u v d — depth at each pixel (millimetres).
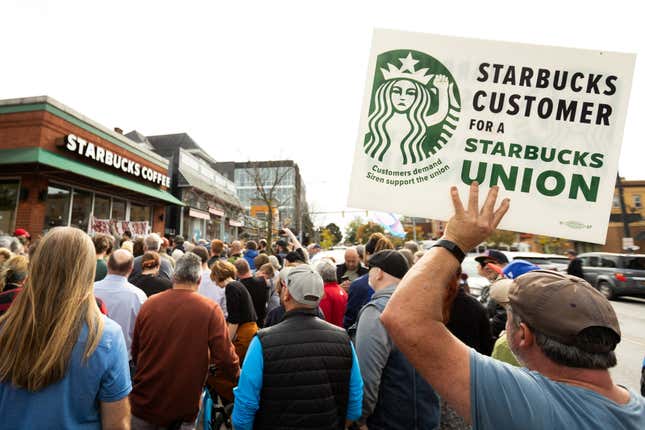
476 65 1438
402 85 1482
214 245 6359
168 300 2494
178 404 2332
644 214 28031
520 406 860
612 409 856
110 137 11664
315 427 1785
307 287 2008
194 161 21938
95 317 1362
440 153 1426
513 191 1359
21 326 1237
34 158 8484
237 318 3535
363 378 1967
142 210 14203
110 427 1359
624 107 1341
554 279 991
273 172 17766
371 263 2379
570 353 898
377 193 1452
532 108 1390
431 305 979
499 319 3537
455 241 1041
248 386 1828
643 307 12164
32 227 9164
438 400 2039
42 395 1226
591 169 1332
